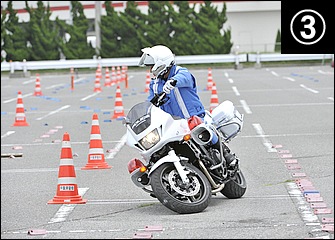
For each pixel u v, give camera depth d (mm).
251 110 83812
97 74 125000
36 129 73688
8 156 55344
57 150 58625
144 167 33781
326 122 70500
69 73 194750
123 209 35625
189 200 33625
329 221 30703
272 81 134750
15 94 124375
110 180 44312
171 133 32906
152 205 36438
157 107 33406
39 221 33312
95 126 49531
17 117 77312
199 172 33938
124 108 92062
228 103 37719
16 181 45000
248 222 31328
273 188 39812
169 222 31906
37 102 106000
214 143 35406
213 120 37031
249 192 38875
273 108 85375
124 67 162375
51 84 151125
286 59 193500
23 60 191125
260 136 62031
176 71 34812
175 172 33531
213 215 33031
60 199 37750
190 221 31891
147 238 28844
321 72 160750
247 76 154500
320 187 39438
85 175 46375
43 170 49250
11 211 35844
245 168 46844
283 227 30172
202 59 195375
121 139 63500
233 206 35062
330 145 55656
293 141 58500
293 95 102375
